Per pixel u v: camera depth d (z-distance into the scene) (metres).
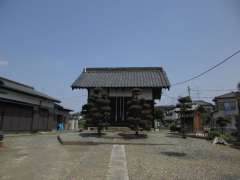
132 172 7.02
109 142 13.38
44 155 9.62
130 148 11.83
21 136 17.77
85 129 21.27
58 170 7.10
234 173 7.27
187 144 14.12
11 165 7.71
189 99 19.27
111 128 19.61
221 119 28.30
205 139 18.03
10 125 18.75
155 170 7.32
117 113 20.92
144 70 24.31
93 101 16.16
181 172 7.18
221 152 11.66
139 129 15.96
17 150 10.89
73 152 10.42
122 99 21.11
